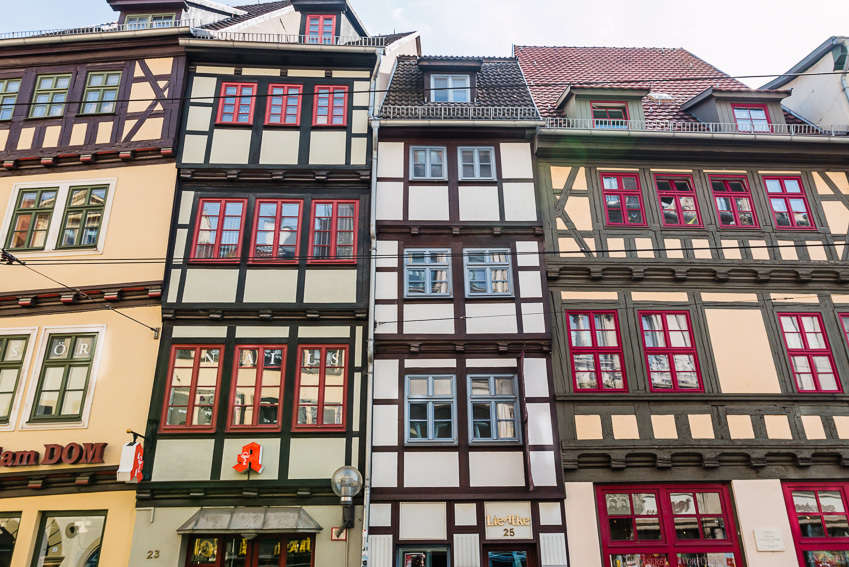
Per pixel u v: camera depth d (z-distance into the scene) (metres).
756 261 13.20
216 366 12.01
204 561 11.01
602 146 13.89
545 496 11.22
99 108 14.02
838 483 11.73
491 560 11.07
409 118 13.81
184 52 14.26
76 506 11.23
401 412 11.80
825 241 13.66
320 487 11.23
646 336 12.65
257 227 13.04
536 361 12.23
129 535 10.95
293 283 12.60
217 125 13.76
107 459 11.35
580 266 12.93
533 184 13.61
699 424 11.90
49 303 12.60
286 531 10.73
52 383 12.07
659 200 13.81
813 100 15.86
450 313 12.51
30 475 11.31
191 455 11.34
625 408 11.95
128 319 12.36
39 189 13.57
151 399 11.68
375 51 14.25
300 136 13.77
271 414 11.73
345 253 12.96
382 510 11.12
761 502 11.46
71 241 13.11
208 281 12.53
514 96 15.22
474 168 13.79
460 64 14.99
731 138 13.84
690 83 17.64
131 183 13.44
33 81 14.38
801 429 11.98
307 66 14.45
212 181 13.34
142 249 12.86
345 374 12.03
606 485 11.55
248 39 15.27
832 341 12.77
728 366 12.41
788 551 11.16
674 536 11.27
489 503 11.24
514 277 12.85
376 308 12.49
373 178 13.26
